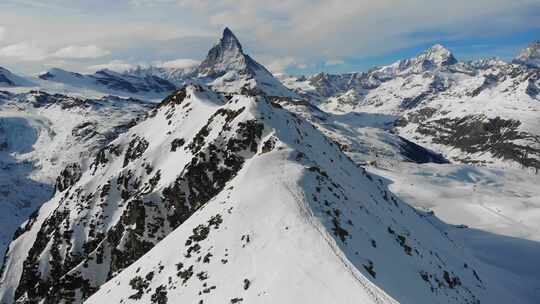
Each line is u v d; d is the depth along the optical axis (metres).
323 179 75.25
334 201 69.56
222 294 52.97
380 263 57.91
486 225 162.25
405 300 49.53
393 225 80.88
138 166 122.75
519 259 123.25
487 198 196.75
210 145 97.81
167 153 123.00
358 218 69.00
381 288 48.56
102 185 128.38
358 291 47.19
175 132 128.62
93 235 115.62
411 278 60.34
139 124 152.12
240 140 95.56
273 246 56.69
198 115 129.75
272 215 62.41
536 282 105.94
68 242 116.31
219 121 108.25
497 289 90.56
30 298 112.50
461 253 104.50
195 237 66.31
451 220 170.50
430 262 74.12
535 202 189.62
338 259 52.47
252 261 55.69
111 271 97.88
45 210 146.12
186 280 58.94
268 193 67.44
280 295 48.69
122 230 100.50
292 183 69.50
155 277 64.38
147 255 73.06
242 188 71.56
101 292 72.44
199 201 93.69
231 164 93.25
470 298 73.31
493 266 112.31
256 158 79.81
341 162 106.75
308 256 53.47
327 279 49.47
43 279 113.81
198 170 96.38
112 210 119.50
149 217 95.69
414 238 82.94
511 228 155.12
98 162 141.75
